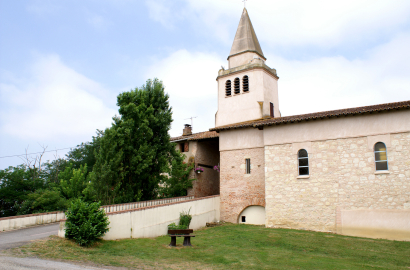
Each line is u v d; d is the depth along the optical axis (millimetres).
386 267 11008
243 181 22234
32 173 37031
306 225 18078
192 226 19516
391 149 16422
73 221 12336
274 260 11688
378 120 16984
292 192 18797
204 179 27844
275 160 19688
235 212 22172
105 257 10570
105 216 13086
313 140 18641
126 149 21688
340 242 14945
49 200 22500
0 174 26375
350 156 17453
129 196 20750
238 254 12531
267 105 26000
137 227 15141
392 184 16141
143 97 23562
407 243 14766
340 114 17500
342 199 17281
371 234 16156
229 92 27688
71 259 9836
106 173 20266
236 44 29078
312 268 10531
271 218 19203
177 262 10852
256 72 26250
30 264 8758
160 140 23797
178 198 23703
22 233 14594
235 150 23016
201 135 27812
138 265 9930
